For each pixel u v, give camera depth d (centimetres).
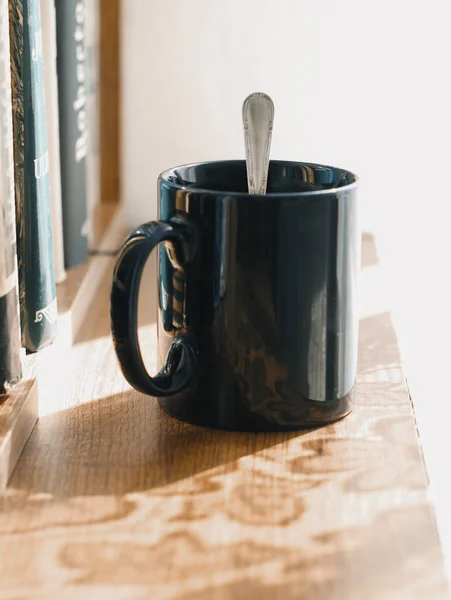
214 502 42
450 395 96
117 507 42
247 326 45
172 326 47
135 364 45
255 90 91
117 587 37
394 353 58
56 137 62
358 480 44
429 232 95
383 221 95
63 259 66
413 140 93
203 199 45
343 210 45
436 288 96
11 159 47
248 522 41
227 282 45
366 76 91
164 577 38
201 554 39
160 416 49
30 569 38
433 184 94
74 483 44
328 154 93
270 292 45
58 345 54
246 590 37
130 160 93
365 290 71
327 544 40
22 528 40
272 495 43
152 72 91
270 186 51
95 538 40
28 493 43
